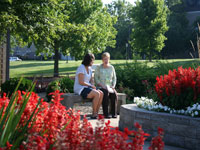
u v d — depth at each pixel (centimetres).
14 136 222
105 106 673
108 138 192
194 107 455
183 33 6234
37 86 1415
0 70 1444
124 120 537
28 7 1137
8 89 980
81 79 657
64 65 3606
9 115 222
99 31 1995
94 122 603
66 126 239
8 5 1102
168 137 455
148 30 3988
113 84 700
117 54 6962
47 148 195
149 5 4009
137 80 1022
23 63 4091
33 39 1341
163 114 462
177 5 7231
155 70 1101
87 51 1955
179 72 521
